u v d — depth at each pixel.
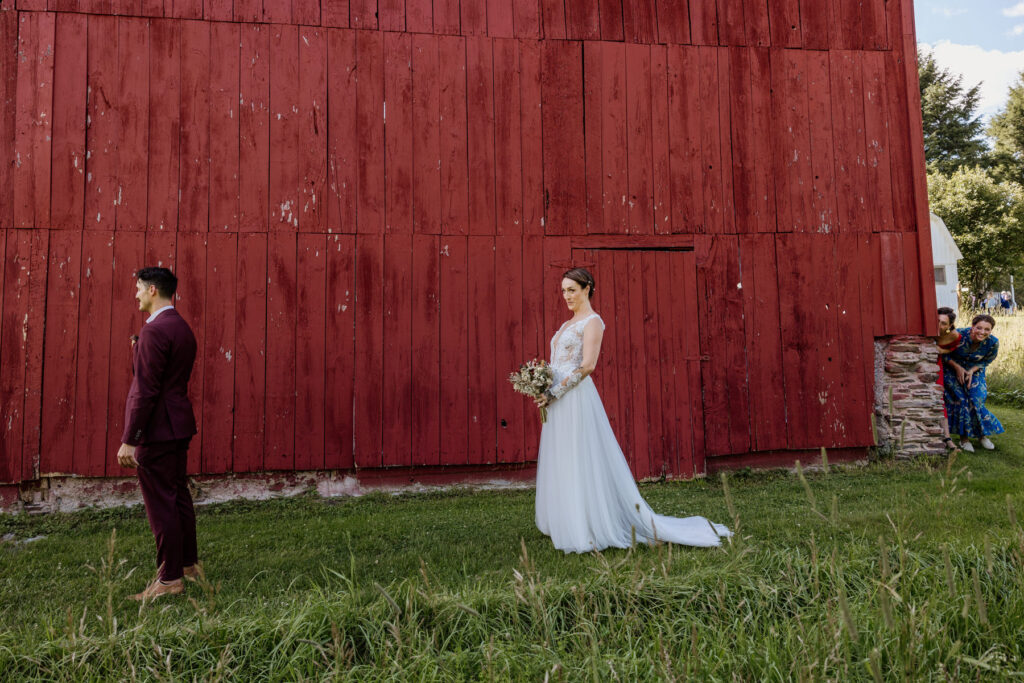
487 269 5.56
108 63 5.17
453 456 5.38
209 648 2.37
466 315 5.50
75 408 4.91
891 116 6.15
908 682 1.94
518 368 5.51
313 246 5.35
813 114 6.07
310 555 3.70
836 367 5.89
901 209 6.10
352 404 5.30
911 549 3.05
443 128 5.60
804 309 5.91
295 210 5.35
